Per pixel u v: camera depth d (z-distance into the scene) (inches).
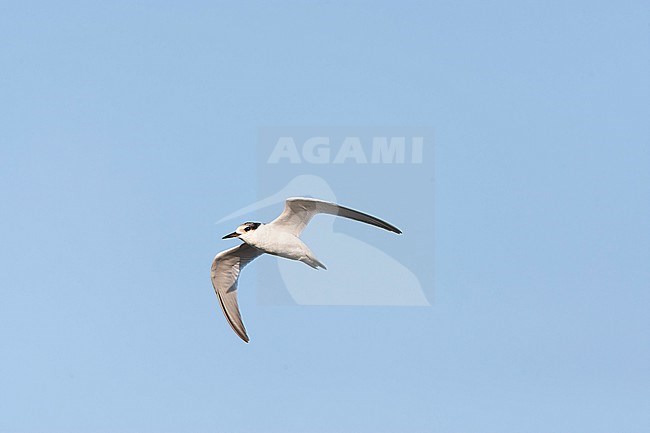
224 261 695.7
